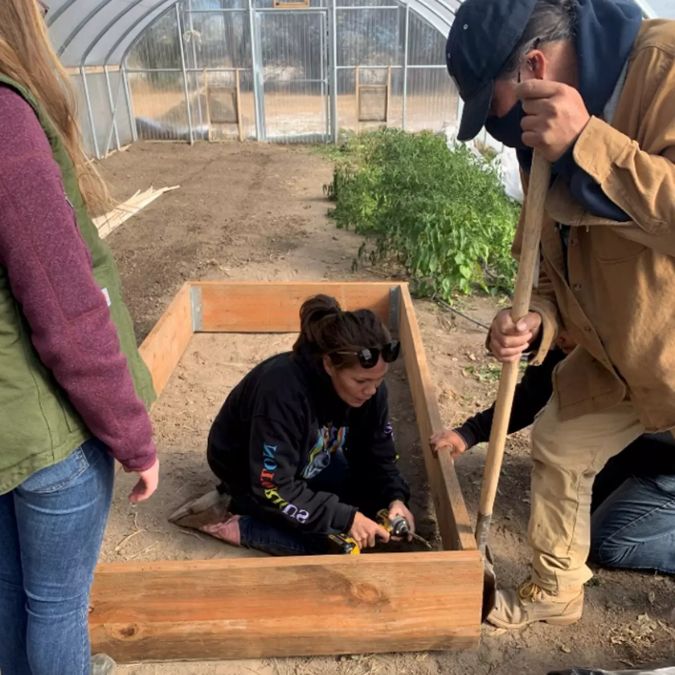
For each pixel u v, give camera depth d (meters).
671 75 1.52
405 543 2.63
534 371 2.63
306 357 2.23
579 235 1.80
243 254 6.54
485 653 2.20
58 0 10.48
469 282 5.43
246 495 2.60
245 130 15.26
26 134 1.17
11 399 1.27
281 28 14.38
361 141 13.84
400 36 14.32
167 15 14.21
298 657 2.17
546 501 2.15
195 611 2.06
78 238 1.25
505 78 1.62
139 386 1.62
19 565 1.53
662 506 2.39
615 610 2.38
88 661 1.64
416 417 3.46
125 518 2.77
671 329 1.72
